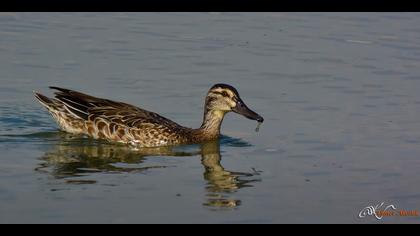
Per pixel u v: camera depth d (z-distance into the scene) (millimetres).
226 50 23938
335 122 18969
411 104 20156
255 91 20906
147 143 18016
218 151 17594
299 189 15234
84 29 25312
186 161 16938
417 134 18203
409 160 16688
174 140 18094
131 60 22844
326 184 15492
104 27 25594
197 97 20516
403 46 24688
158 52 23578
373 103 20203
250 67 22625
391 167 16328
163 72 22047
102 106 18531
